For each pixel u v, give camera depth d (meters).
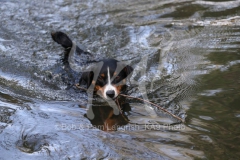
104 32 9.41
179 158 4.47
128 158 4.52
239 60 7.42
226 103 5.85
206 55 7.80
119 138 5.04
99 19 10.20
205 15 10.21
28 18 10.26
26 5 11.16
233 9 10.46
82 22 10.02
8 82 7.14
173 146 4.76
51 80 7.31
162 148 4.72
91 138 5.06
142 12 10.66
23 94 6.66
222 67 7.19
